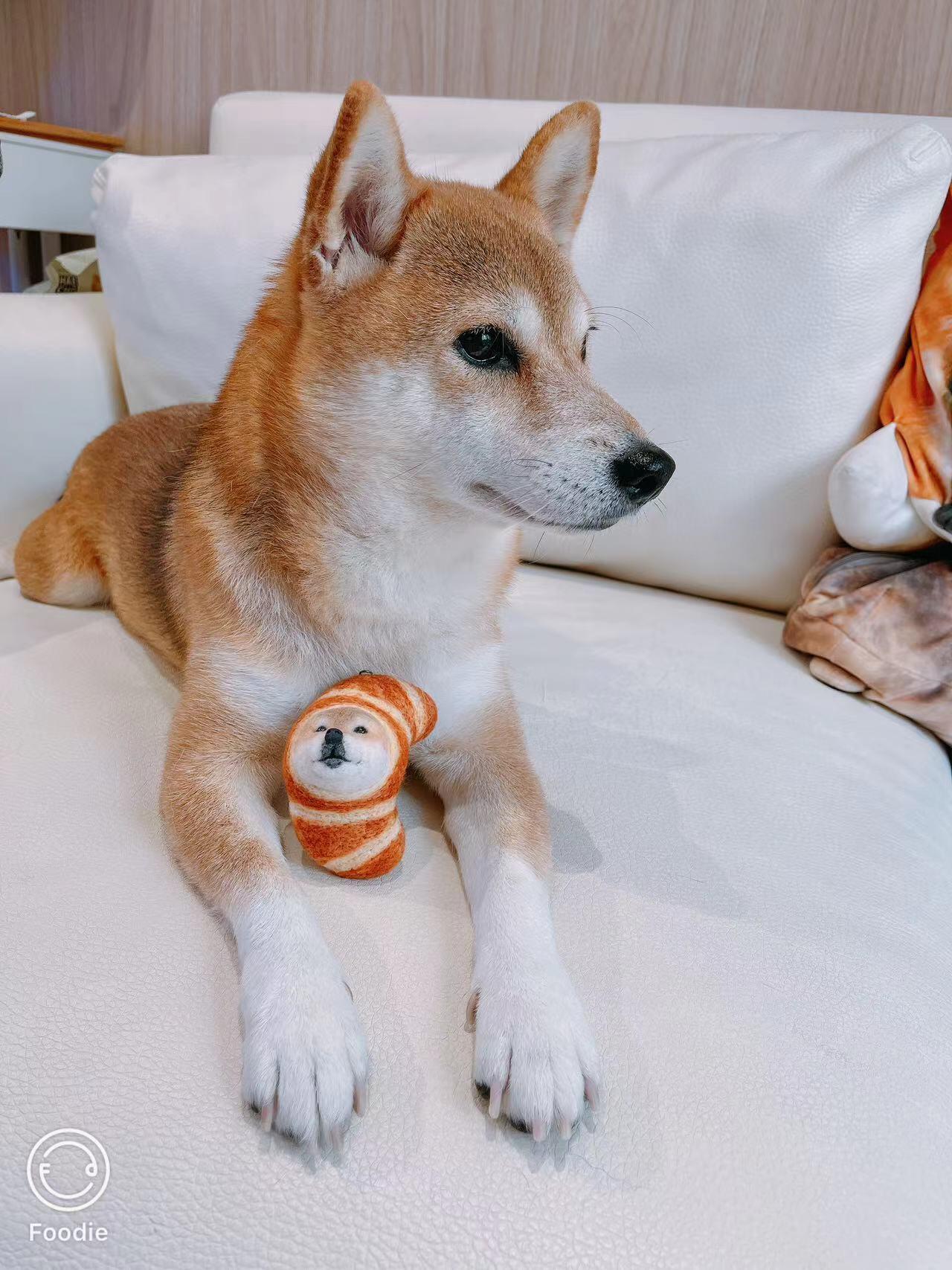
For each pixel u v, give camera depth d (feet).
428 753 3.49
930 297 4.57
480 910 2.74
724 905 2.95
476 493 3.16
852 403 4.70
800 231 4.54
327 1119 2.12
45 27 8.27
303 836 2.82
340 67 7.48
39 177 7.61
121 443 4.96
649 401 4.96
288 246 4.06
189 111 8.11
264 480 3.35
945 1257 2.04
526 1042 2.25
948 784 4.15
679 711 4.10
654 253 4.81
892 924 3.00
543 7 6.77
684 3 6.42
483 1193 2.05
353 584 3.29
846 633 4.33
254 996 2.33
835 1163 2.18
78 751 3.44
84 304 6.17
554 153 3.76
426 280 3.13
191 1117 2.14
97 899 2.72
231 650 3.34
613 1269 1.95
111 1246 1.97
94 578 4.90
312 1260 1.94
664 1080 2.32
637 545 5.28
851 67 6.20
